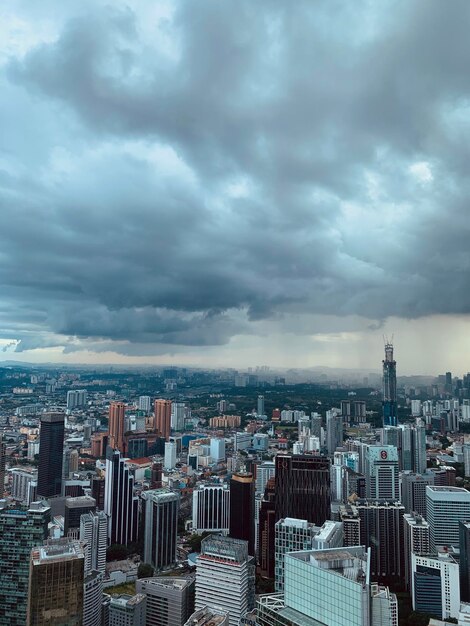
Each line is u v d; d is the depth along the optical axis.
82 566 168.88
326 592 135.38
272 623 143.88
